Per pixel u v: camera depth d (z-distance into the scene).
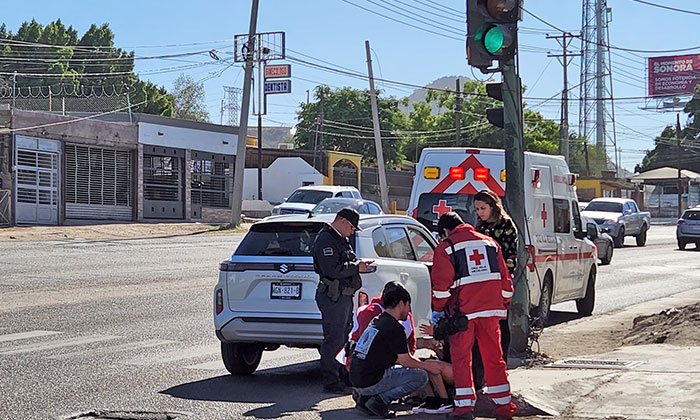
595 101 84.62
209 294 18.50
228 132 52.31
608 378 9.39
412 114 94.75
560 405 8.35
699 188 99.38
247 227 43.03
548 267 14.83
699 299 20.09
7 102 54.00
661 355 10.87
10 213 38.44
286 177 67.31
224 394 9.37
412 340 8.67
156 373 10.50
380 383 8.20
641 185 94.69
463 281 7.79
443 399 8.37
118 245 31.41
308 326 10.02
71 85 76.75
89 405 8.69
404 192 79.31
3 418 8.09
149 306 16.50
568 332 14.89
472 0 10.11
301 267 10.09
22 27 84.94
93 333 13.40
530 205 14.27
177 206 48.59
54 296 17.77
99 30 86.31
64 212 41.44
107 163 44.09
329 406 8.78
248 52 41.56
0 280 20.30
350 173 72.38
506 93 10.41
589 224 16.98
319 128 76.62
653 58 119.25
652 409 8.01
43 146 40.28
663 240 46.53
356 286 9.51
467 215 14.78
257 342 10.28
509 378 9.60
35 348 12.02
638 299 20.44
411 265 11.10
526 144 84.94
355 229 9.59
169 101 86.75
